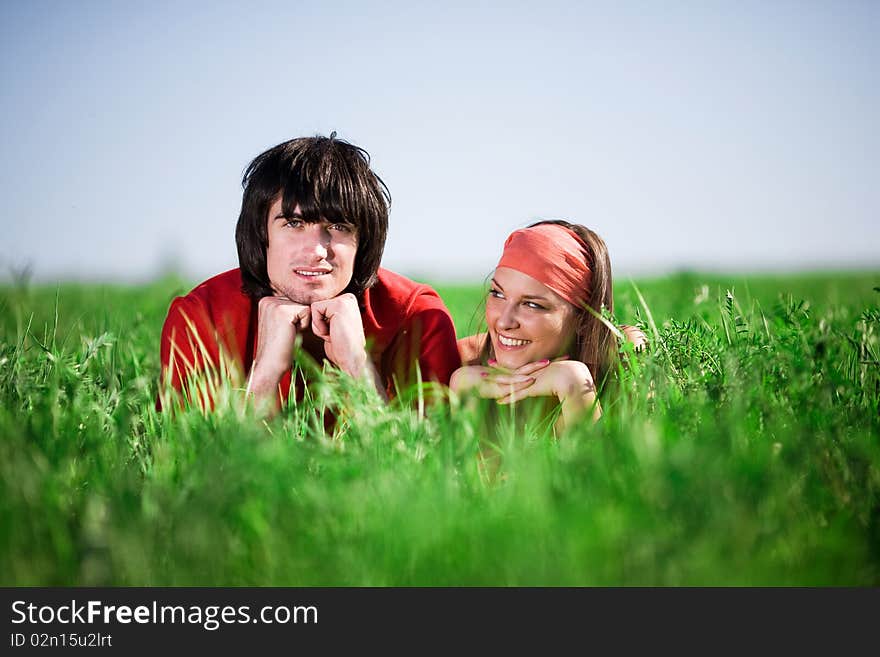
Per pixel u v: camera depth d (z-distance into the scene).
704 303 4.29
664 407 2.79
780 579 1.97
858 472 2.34
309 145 3.57
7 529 2.08
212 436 2.59
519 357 3.45
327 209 3.43
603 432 2.59
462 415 2.61
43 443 2.53
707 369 3.19
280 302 3.50
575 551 1.95
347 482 2.28
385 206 3.71
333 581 2.01
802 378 2.84
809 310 3.43
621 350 3.29
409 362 3.74
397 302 3.83
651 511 2.08
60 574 2.06
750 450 2.33
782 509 2.13
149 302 6.68
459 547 2.03
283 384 3.55
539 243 3.38
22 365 3.23
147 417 3.00
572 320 3.46
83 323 4.76
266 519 2.14
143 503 2.20
